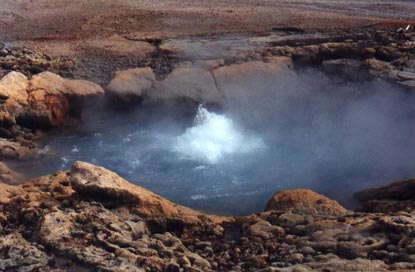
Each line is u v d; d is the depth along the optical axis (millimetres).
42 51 19047
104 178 9742
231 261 8516
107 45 19531
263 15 22578
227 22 21750
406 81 15234
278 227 9125
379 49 17188
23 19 22969
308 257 8172
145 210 9477
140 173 13156
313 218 9305
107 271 7758
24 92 14883
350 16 22266
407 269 7418
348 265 7648
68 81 15617
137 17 22625
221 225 9609
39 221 8961
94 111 15594
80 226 8883
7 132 14203
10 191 10148
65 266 8055
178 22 21906
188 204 11875
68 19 22781
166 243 8828
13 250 8391
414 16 22281
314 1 24797
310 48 17391
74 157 13812
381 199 10875
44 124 14680
